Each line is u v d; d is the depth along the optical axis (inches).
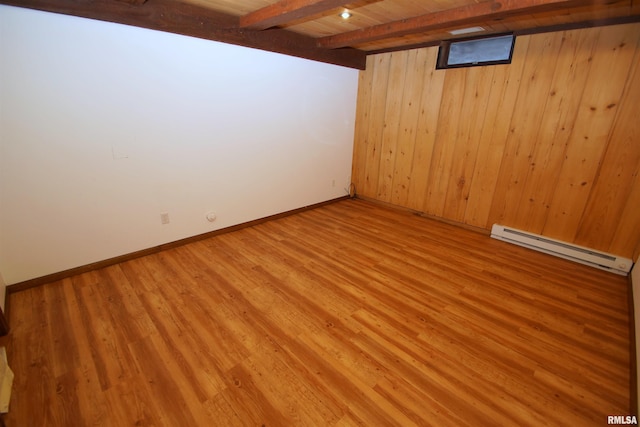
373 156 171.8
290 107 135.9
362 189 183.6
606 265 103.9
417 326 75.4
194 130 107.1
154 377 58.7
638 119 94.0
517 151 120.6
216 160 116.3
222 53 106.9
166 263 101.4
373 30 112.8
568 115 106.3
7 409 51.0
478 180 134.0
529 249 121.3
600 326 77.0
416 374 61.4
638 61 91.2
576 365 64.8
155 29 89.8
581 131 104.7
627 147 97.2
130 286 87.7
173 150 103.6
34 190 79.8
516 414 53.7
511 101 118.0
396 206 168.2
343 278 96.3
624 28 91.4
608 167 101.7
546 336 73.1
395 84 151.9
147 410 52.4
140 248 103.8
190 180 110.7
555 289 93.0
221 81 109.5
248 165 127.6
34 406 52.2
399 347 68.4
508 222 128.8
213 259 105.4
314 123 149.6
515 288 93.1
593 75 99.2
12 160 75.4
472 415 53.3
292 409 53.4
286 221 145.6
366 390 57.5
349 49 150.6
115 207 95.0
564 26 101.0
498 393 57.7
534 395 57.6
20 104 73.7
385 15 98.0
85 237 91.3
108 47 83.2
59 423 49.7
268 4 91.1
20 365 60.0
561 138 109.3
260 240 122.5
